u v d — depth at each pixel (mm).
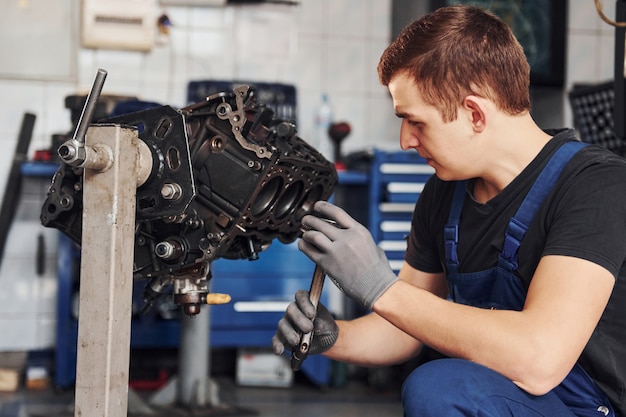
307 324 1476
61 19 4336
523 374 1320
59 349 3881
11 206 3994
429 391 1390
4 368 4105
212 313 3947
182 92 4445
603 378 1468
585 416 1494
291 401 3861
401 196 3957
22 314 4293
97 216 1304
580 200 1425
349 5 4598
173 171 1346
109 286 1294
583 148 1505
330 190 1557
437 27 1453
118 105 3590
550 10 4543
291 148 1438
